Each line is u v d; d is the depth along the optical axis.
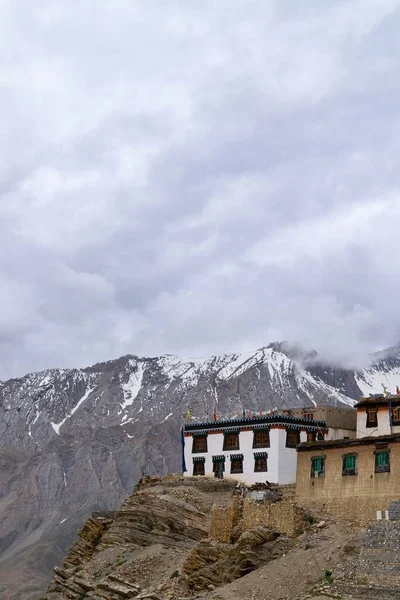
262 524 101.38
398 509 92.81
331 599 83.75
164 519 116.31
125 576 109.12
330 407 129.62
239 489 116.75
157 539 115.75
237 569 96.19
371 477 98.44
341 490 100.62
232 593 91.12
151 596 100.38
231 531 103.62
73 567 123.44
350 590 84.31
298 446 105.25
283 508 100.12
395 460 97.00
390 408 114.75
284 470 123.00
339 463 101.56
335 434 128.25
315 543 94.94
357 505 98.75
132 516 120.75
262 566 94.88
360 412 117.19
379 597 82.31
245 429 126.62
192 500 116.62
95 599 109.38
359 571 86.19
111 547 119.38
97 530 126.62
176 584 101.62
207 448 129.38
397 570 84.19
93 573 115.31
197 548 102.31
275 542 97.25
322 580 87.31
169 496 118.62
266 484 118.62
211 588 97.38
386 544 87.31
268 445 124.12
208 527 111.62
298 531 98.75
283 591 88.69
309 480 103.62
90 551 125.25
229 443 127.81
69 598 114.38
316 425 126.69
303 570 90.12
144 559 110.88
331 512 100.75
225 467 127.12
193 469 130.12
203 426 130.50
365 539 89.12
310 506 102.69
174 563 108.12
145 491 122.75
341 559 88.94
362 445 100.12
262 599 88.81
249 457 125.31
